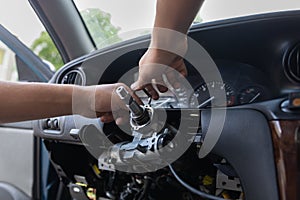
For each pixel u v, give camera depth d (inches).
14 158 63.9
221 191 31.8
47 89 26.4
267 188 23.7
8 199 59.6
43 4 53.7
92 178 42.8
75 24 56.9
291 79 27.3
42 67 64.9
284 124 23.1
